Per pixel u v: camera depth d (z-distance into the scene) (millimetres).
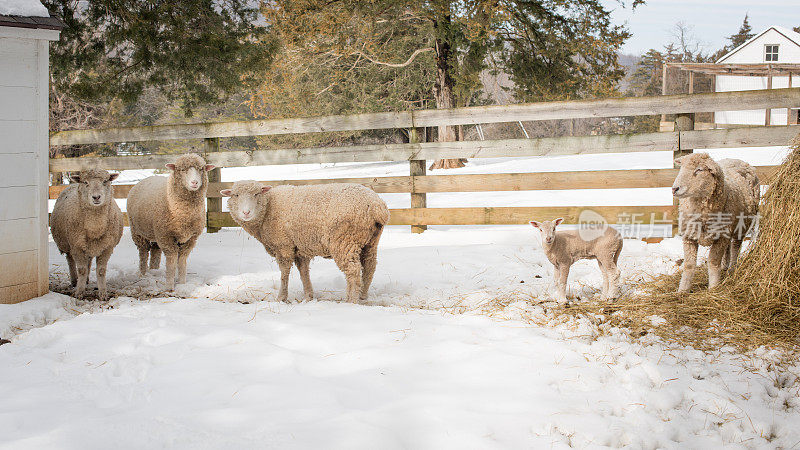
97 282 6289
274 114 23359
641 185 7750
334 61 22141
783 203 4609
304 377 3471
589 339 4156
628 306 4805
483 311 4879
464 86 18703
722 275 5398
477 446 2715
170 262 6219
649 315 4613
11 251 5562
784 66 24797
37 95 5707
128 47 12383
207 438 2764
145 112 29047
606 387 3363
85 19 12055
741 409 3184
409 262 6965
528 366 3570
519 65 18109
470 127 32469
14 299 5613
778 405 3277
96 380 3525
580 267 6492
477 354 3766
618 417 3061
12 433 2889
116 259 7816
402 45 21984
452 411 3008
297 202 5160
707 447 2877
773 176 4902
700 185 4766
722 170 5312
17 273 5621
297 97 22641
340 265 5137
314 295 5699
